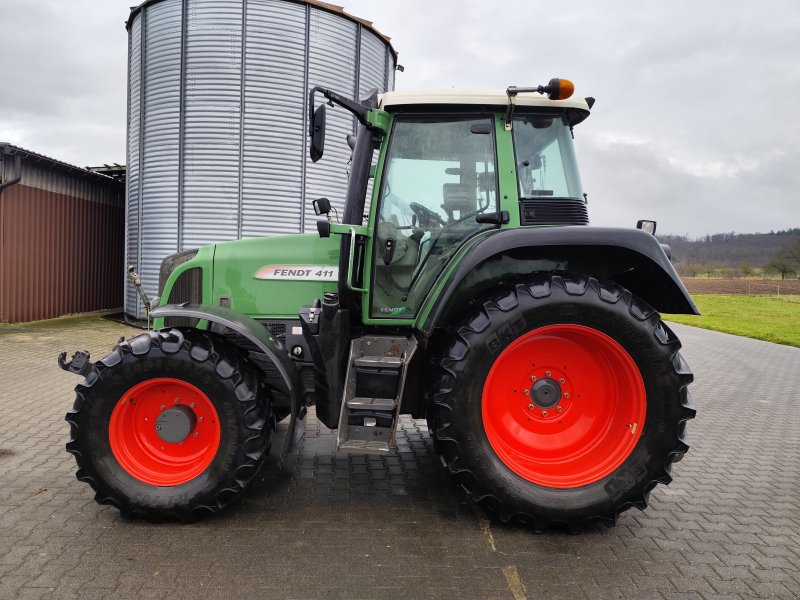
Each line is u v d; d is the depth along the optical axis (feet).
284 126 33.35
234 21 32.14
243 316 10.97
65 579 8.04
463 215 11.01
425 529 9.94
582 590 8.16
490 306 9.72
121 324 36.73
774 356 35.58
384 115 10.77
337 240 12.23
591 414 10.40
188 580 8.09
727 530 10.30
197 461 10.11
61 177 39.34
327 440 15.12
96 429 9.72
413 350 10.46
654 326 9.68
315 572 8.40
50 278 38.58
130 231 36.73
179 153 33.14
